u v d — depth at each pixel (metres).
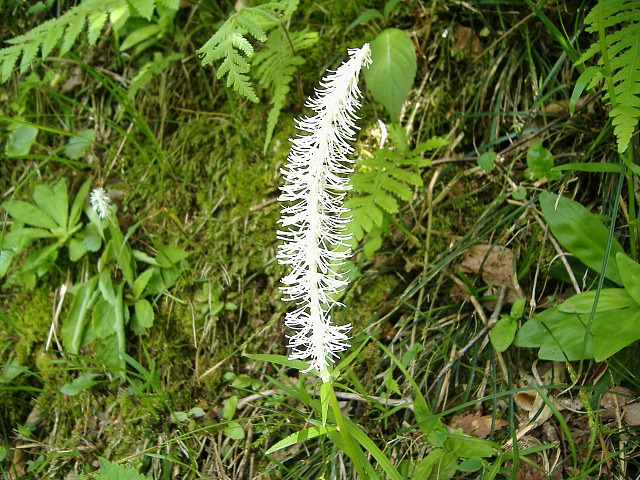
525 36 3.24
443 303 2.96
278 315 3.14
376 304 3.03
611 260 2.56
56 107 3.79
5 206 3.29
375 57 2.95
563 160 3.05
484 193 3.15
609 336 2.33
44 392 3.22
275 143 3.38
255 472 2.79
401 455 2.64
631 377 2.54
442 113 3.30
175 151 3.55
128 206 3.51
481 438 2.50
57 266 3.39
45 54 2.81
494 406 2.59
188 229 3.41
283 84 2.99
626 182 2.86
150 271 3.21
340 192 3.00
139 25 3.68
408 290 2.96
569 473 2.45
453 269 2.98
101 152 3.66
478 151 3.21
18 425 3.14
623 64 2.25
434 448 2.57
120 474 2.33
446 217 3.13
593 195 2.98
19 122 3.00
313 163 1.78
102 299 3.20
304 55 3.42
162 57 3.56
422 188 3.03
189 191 3.49
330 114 1.74
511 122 3.21
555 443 2.27
